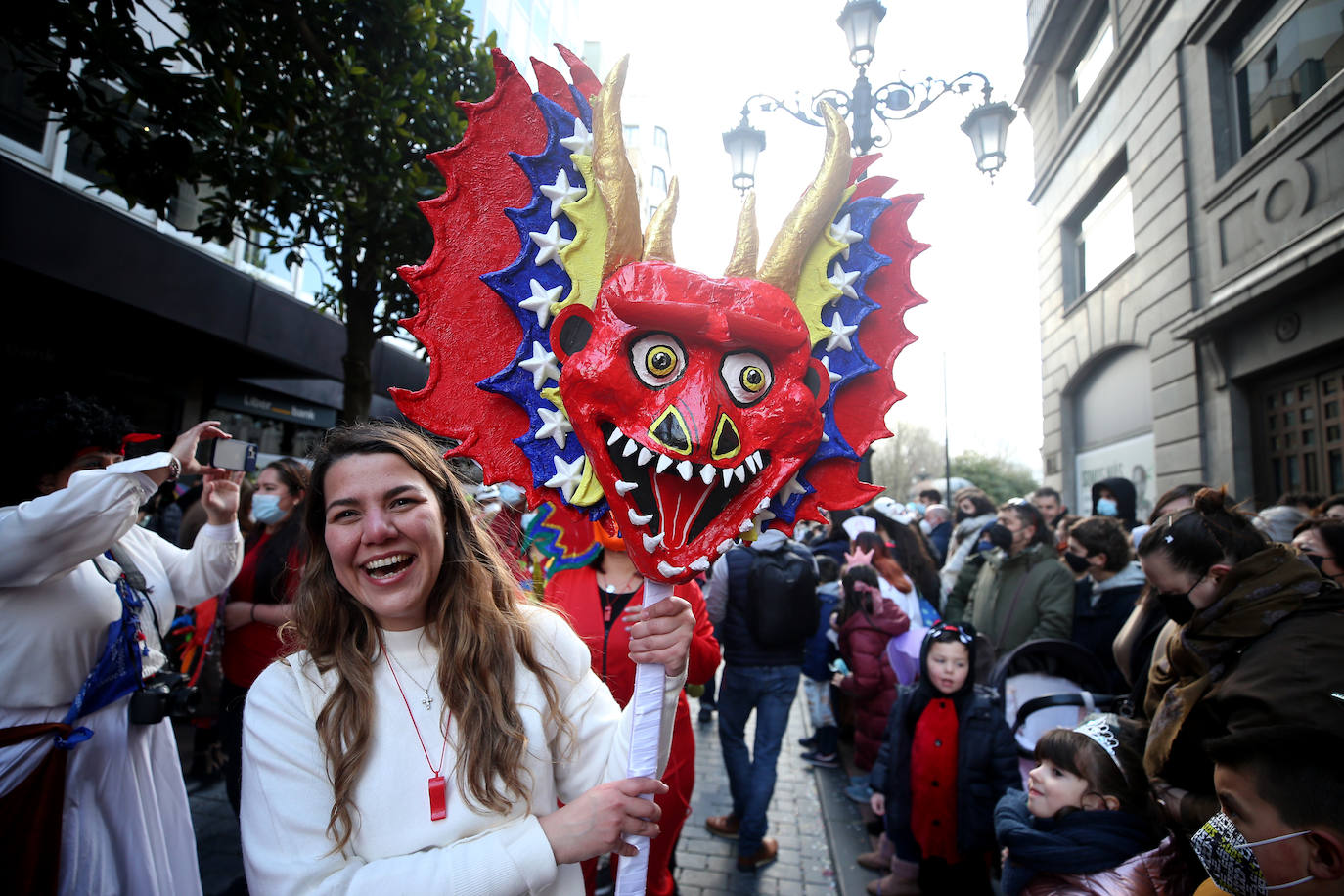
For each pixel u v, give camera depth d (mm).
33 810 1642
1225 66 7469
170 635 3678
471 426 1316
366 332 4680
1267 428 7043
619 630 2176
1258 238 6676
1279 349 6590
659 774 1267
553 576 2326
